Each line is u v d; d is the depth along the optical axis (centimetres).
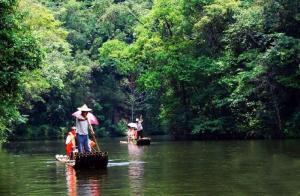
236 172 1323
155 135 5041
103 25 5481
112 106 5472
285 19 3209
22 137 4731
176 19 3766
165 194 1008
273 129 3256
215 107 3584
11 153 2398
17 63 1411
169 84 3906
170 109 3912
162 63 3759
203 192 1021
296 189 1025
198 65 3566
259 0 3253
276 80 3161
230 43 3409
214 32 3647
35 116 4984
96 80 5484
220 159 1711
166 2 3775
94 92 5388
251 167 1429
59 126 5053
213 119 3647
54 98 4994
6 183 1234
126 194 1019
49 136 4938
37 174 1423
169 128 3934
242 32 3300
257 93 3234
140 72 4359
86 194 1033
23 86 1533
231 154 1914
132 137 3180
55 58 3638
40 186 1168
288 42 3031
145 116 5531
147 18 3866
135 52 3928
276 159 1641
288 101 3328
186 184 1135
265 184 1101
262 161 1591
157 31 3919
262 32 3281
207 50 3716
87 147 1661
